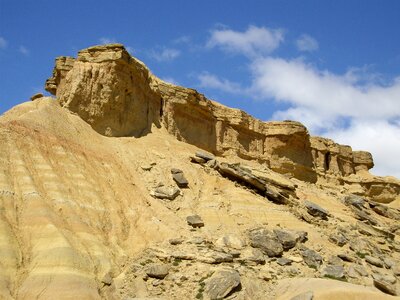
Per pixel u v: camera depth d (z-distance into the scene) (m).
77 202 37.09
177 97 56.00
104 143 46.81
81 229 34.44
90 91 48.44
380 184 73.19
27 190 34.78
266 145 64.38
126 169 45.19
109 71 49.09
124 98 50.06
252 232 40.97
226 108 61.59
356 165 76.44
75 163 41.00
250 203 46.34
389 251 47.94
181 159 50.28
